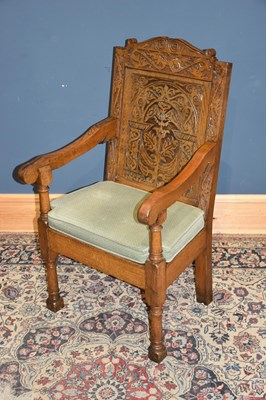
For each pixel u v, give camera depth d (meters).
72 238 1.93
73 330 2.08
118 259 1.81
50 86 2.46
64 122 2.55
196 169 1.81
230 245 2.63
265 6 2.22
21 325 2.11
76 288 2.33
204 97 1.91
